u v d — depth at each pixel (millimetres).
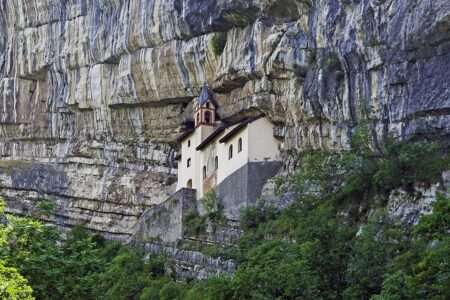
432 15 46281
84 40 90875
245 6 67125
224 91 73875
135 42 82688
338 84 55750
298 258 42062
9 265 35906
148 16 80312
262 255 47594
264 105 64312
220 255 58156
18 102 103000
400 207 46000
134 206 89062
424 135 48188
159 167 88125
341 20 55844
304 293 38312
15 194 101375
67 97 95000
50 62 96688
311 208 54250
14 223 37875
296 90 60844
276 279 40594
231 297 44938
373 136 51469
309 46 60094
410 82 48844
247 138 63625
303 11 61531
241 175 63688
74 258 39094
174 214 69625
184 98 81000
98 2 89062
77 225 89875
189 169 77000
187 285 58188
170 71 79438
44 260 36906
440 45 47031
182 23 75750
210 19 71875
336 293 38531
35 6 98062
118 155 91438
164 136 86250
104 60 88625
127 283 60094
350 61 54594
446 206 32594
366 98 52719
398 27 49312
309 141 59500
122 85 85562
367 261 37781
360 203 49625
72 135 97312
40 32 98188
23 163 102312
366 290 36844
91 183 93250
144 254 69938
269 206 59219
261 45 65000
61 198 96562
